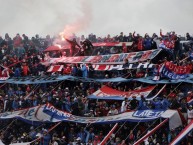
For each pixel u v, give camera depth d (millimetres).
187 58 78188
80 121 67375
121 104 73438
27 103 76125
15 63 92250
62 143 65625
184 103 63344
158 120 64188
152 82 72500
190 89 71188
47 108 70625
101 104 70312
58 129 70188
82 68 81938
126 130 65812
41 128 70688
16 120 73438
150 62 79188
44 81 81438
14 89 86688
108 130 67625
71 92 76875
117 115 65750
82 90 77062
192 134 59406
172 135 59812
